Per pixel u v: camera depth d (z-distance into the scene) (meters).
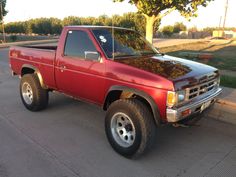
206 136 5.15
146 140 4.03
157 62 4.62
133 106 4.05
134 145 4.12
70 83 5.29
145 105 4.15
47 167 4.03
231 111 5.88
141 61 4.60
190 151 4.57
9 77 10.60
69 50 5.25
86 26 5.18
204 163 4.20
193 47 21.23
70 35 5.25
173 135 5.17
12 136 5.05
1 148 4.58
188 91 4.05
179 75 4.09
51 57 5.62
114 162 4.19
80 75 5.00
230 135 5.21
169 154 4.45
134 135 4.11
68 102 7.00
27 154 4.39
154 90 3.95
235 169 4.04
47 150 4.54
